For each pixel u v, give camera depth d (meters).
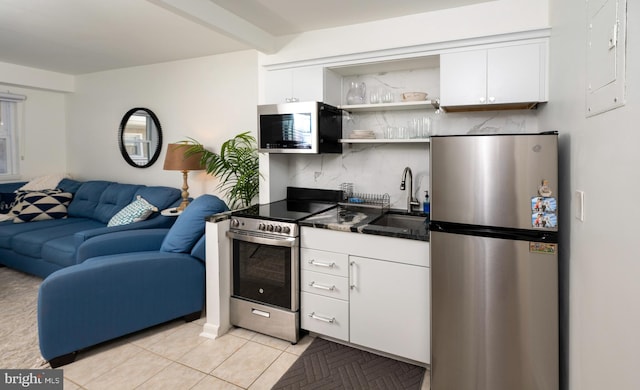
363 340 2.25
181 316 2.67
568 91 1.68
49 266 3.36
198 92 3.95
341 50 2.69
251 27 2.66
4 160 4.61
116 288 2.31
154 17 2.75
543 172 1.66
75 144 5.03
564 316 1.71
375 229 2.13
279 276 2.44
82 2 2.49
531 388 1.75
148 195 3.89
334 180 3.15
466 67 2.29
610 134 1.18
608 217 1.20
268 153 3.03
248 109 3.67
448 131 2.68
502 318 1.78
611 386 1.18
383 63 2.64
